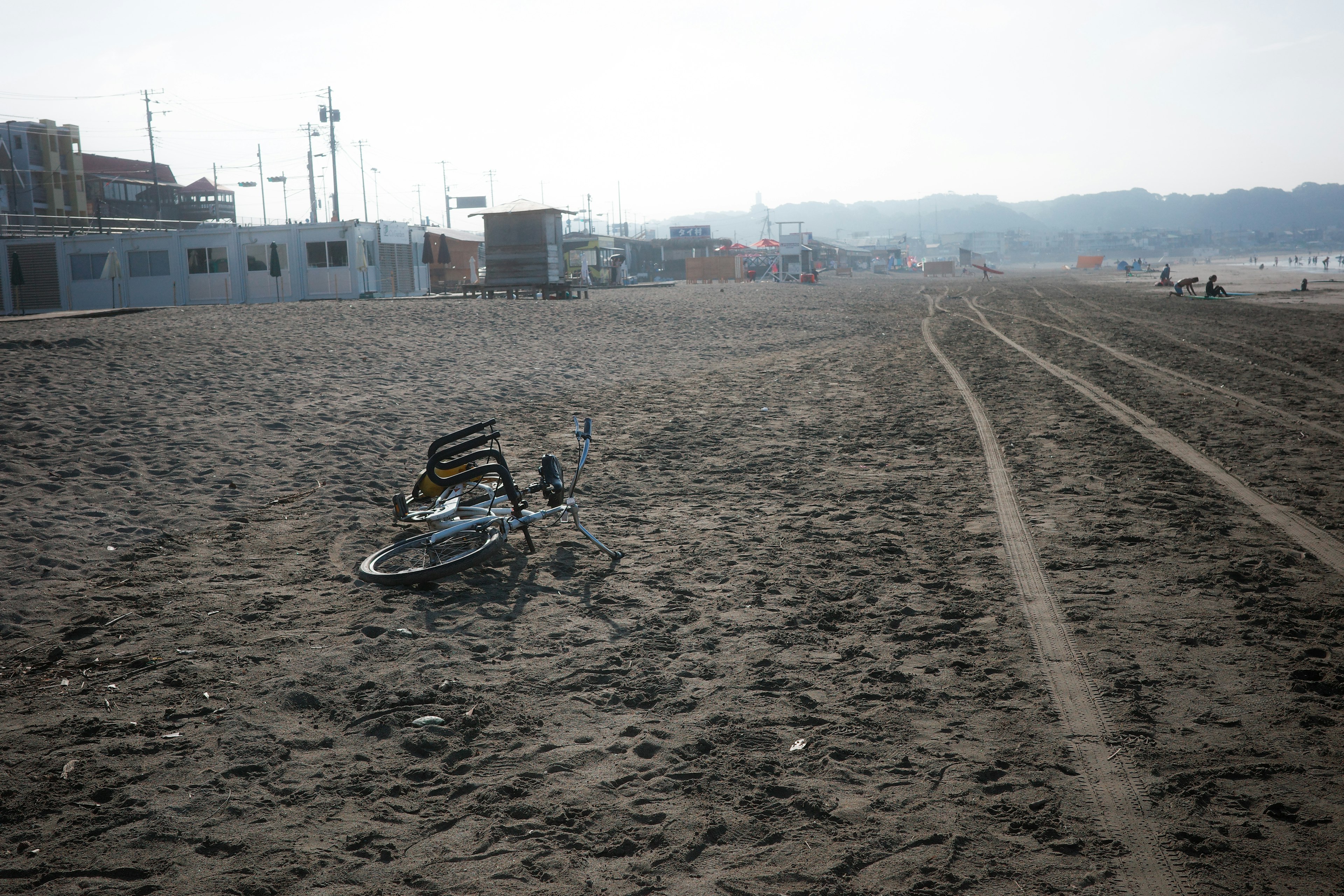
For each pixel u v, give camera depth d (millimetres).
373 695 4258
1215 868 2912
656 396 13922
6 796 3365
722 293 46312
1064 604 5348
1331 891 2787
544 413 12297
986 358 18938
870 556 6367
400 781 3516
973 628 5043
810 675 4477
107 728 3895
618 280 60875
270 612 5281
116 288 40031
